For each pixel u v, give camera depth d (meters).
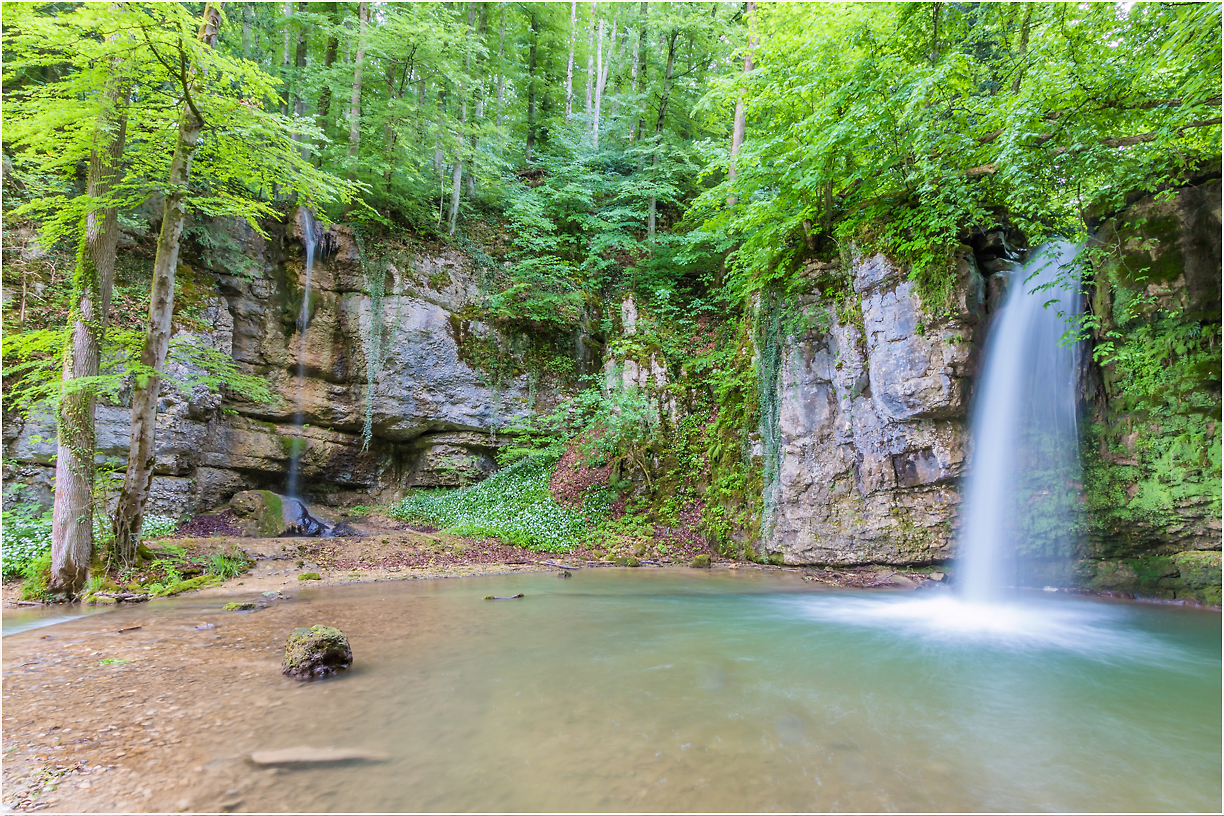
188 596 8.76
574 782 3.11
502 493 17.36
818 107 11.76
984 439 10.58
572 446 18.31
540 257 20.20
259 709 4.14
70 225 9.74
